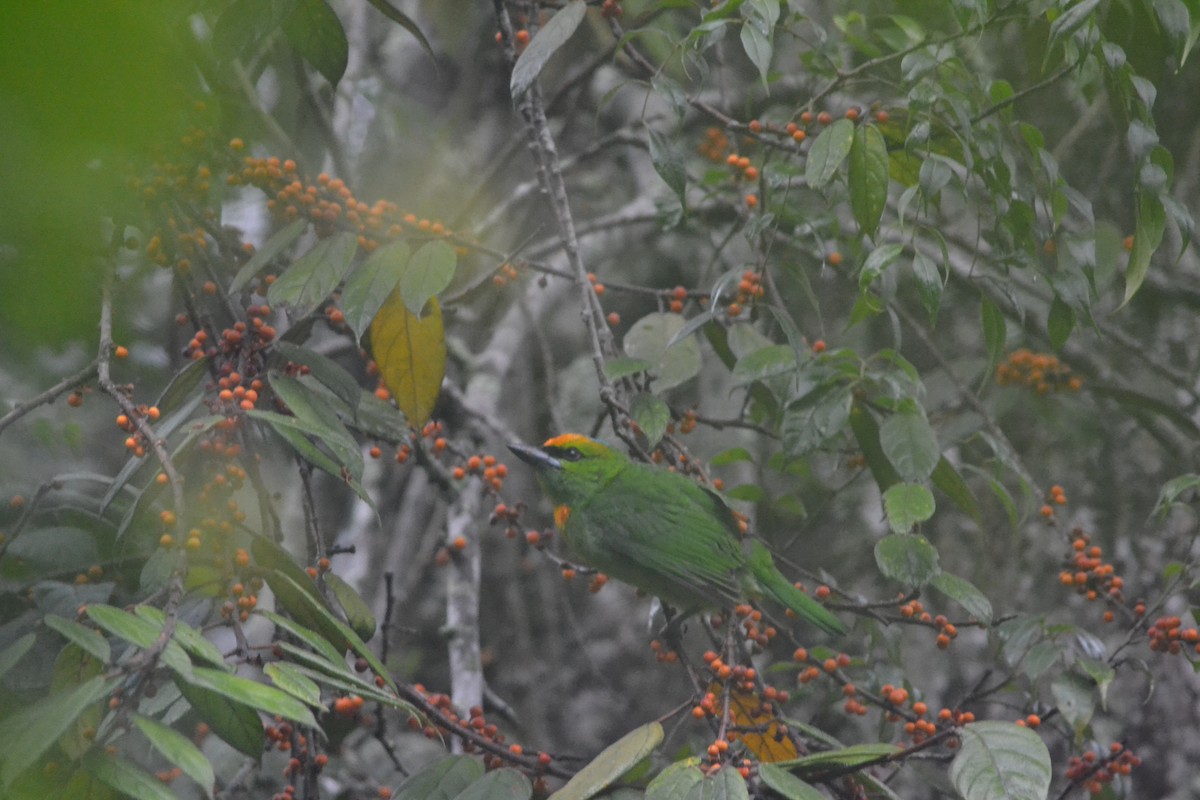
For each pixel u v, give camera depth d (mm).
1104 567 7586
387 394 7844
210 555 5980
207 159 7176
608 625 12586
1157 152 6750
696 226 11375
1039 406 10344
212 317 7711
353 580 11805
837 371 7383
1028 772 5473
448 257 6750
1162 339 11172
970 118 6754
